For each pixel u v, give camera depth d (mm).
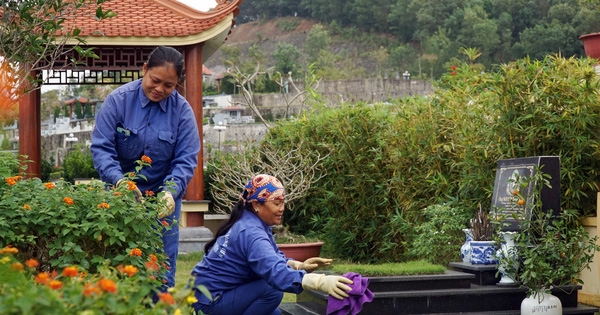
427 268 3912
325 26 103500
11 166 3471
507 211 4238
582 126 4738
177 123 3504
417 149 6156
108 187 3070
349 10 102188
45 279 1795
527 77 4977
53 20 3826
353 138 7574
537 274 3762
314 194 8484
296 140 8867
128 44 8234
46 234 2787
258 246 2918
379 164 7402
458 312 3805
